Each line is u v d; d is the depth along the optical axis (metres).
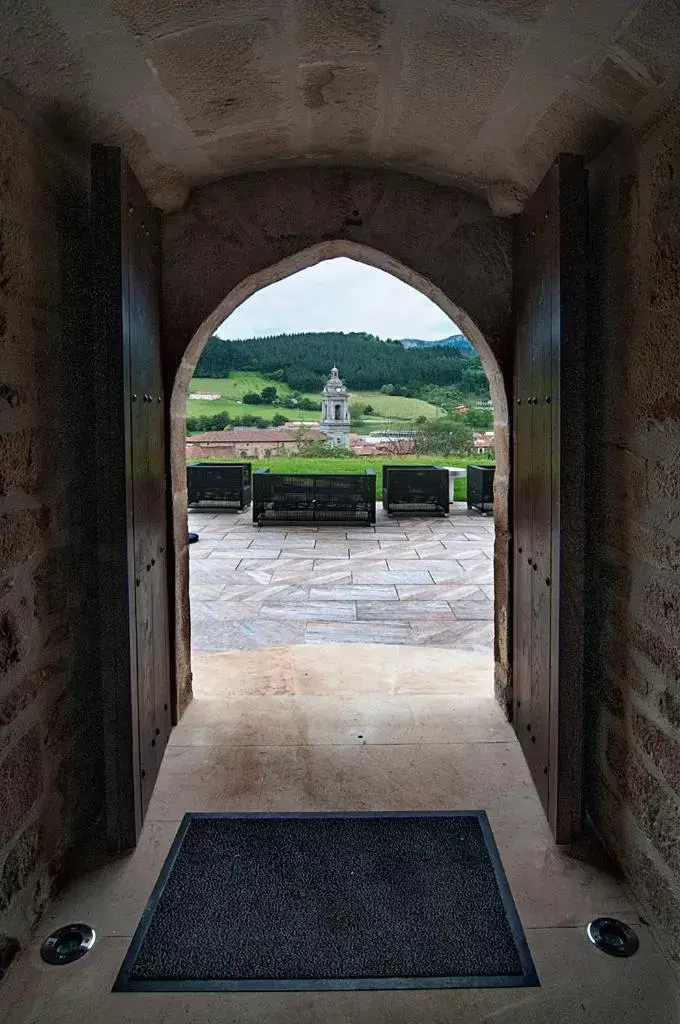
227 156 2.15
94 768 1.95
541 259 1.91
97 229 1.64
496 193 2.21
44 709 1.60
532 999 1.33
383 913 1.57
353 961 1.43
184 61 1.54
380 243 2.38
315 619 4.13
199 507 9.28
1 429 1.37
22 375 1.47
